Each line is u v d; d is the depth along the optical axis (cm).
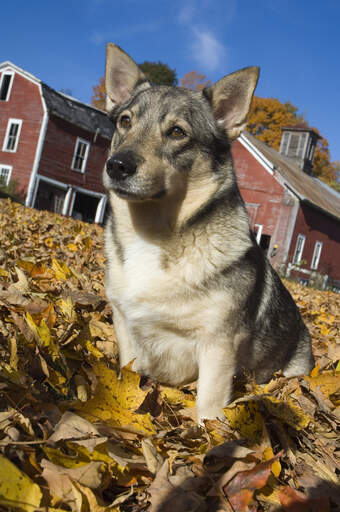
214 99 203
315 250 1878
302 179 2019
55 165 1800
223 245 166
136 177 169
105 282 185
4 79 1817
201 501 101
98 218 2002
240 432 141
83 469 93
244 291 166
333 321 380
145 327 168
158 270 163
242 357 182
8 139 1789
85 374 152
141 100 201
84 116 1919
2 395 116
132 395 127
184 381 183
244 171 1756
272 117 2991
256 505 107
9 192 1662
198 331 162
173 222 167
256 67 193
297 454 144
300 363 222
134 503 102
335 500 120
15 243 328
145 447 111
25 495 84
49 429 109
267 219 1716
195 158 187
